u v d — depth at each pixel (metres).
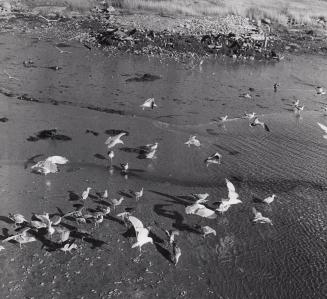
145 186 22.72
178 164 24.91
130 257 18.08
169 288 16.84
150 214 20.66
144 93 34.69
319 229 20.67
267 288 17.27
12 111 29.75
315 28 59.09
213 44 47.34
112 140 24.67
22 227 19.27
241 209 21.59
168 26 50.88
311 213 21.73
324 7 68.56
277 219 21.09
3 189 21.59
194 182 23.45
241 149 27.36
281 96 36.88
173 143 27.20
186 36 48.34
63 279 16.88
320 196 23.12
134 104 32.50
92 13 55.75
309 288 17.45
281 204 22.23
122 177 23.33
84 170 23.67
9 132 26.89
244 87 38.16
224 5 60.31
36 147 25.50
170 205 21.42
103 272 17.30
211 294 16.77
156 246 18.75
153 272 17.48
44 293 16.27
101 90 34.56
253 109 33.66
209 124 30.44
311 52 50.75
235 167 25.22
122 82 36.59
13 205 20.56
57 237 18.84
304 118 32.84
